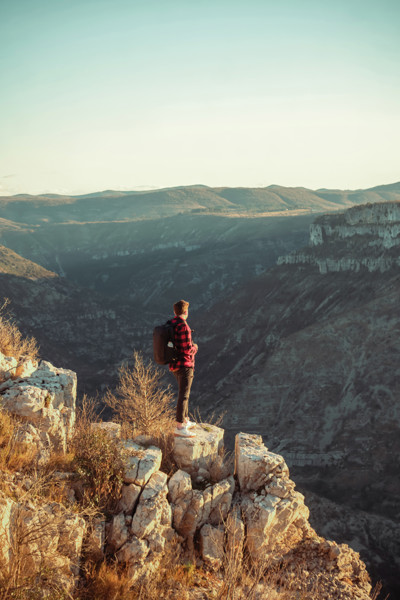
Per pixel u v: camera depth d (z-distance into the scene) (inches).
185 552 231.3
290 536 242.5
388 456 4872.0
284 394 6225.4
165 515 225.9
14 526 194.2
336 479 4630.9
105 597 195.6
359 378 6146.7
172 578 213.6
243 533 234.1
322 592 217.9
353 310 7288.4
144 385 288.8
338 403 5895.7
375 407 5634.8
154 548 217.3
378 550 2994.6
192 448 250.7
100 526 216.7
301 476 4805.6
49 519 201.3
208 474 251.9
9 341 321.4
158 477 237.0
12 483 211.9
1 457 224.2
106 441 245.1
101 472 234.4
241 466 254.4
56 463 238.7
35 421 246.1
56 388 270.7
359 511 3489.2
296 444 5403.5
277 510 237.9
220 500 241.9
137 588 205.2
